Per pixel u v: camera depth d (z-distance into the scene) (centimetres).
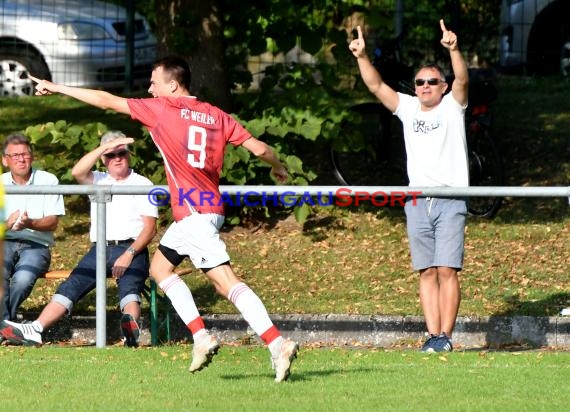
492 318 3766
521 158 5597
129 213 3697
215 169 2705
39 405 2361
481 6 7788
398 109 3378
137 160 4784
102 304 3356
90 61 7031
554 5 7069
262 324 2597
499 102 6525
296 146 5516
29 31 6975
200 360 2656
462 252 3328
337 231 4784
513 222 4856
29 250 3756
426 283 3375
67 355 3080
